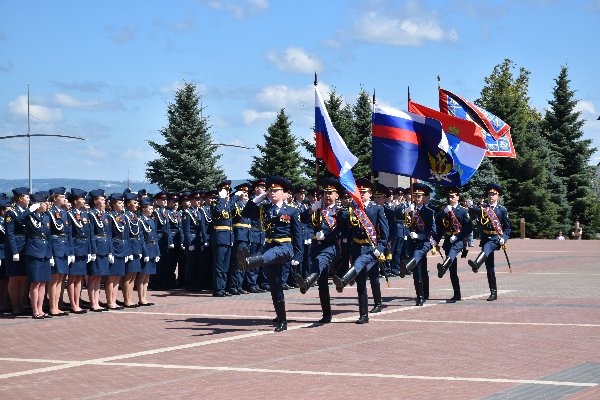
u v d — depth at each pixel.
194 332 13.92
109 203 17.67
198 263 21.48
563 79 69.62
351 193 14.48
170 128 53.38
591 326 14.12
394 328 14.11
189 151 52.88
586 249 37.44
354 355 11.60
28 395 9.36
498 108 61.34
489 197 18.12
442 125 19.30
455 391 9.30
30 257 15.73
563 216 65.31
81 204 16.62
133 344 12.77
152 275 21.78
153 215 21.59
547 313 15.88
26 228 15.83
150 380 10.05
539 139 64.88
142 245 17.86
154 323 15.07
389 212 16.39
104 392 9.45
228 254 20.12
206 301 18.89
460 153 19.70
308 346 12.39
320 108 15.60
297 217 14.24
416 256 17.08
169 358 11.52
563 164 68.81
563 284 21.78
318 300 18.81
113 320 15.55
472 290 20.45
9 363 11.30
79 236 16.50
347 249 14.91
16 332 14.13
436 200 41.31
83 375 10.42
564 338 12.90
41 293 16.02
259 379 10.03
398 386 9.59
